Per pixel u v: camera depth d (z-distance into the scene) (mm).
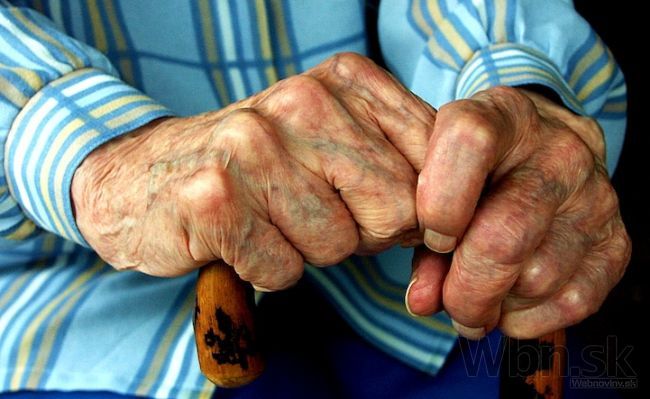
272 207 495
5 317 597
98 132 556
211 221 487
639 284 905
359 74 527
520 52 640
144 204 516
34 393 577
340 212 507
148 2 649
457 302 514
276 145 492
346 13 689
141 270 543
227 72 683
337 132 505
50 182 561
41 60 579
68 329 589
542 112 606
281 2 675
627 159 990
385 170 507
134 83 671
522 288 521
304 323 646
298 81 508
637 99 1000
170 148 524
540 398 547
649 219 953
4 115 569
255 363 518
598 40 675
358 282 663
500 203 500
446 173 482
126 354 584
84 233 564
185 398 571
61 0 641
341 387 631
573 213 533
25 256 625
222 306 513
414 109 524
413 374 638
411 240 529
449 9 682
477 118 481
